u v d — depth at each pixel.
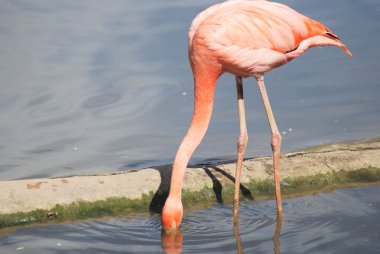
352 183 10.21
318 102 12.59
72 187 9.62
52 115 12.33
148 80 13.42
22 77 13.54
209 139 11.69
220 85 13.41
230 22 9.03
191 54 9.27
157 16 16.20
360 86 12.99
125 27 15.71
